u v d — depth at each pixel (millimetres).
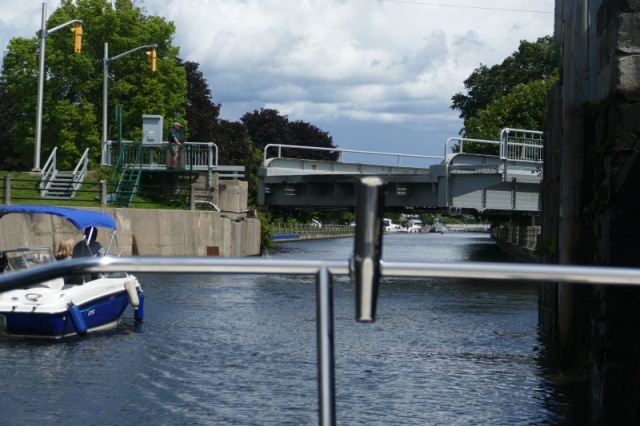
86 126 61594
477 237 137875
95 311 19297
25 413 11891
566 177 13820
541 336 19109
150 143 47812
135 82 63250
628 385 11477
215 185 48375
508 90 91438
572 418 11453
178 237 41750
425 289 31406
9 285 3039
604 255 11633
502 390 13312
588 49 13773
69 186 45844
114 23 62094
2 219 34844
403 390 13398
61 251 20672
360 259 2514
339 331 19422
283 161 42594
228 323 20828
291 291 29078
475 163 38156
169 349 17078
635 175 11312
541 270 2988
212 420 11547
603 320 11648
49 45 62000
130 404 12453
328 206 43156
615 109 11398
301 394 13086
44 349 17062
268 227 53594
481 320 21922
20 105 64312
